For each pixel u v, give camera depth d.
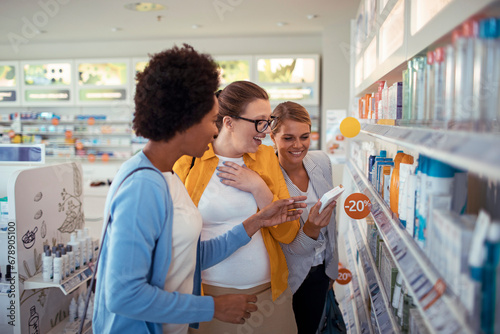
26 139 7.51
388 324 1.64
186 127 1.19
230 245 1.53
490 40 0.77
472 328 0.73
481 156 0.61
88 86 7.17
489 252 0.74
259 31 6.59
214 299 1.24
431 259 1.03
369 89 3.05
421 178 1.16
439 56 1.02
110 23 5.94
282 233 1.74
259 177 1.68
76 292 3.31
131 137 7.38
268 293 1.73
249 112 1.61
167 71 1.14
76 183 3.26
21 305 2.63
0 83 7.34
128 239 1.08
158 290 1.12
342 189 1.63
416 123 1.23
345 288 3.45
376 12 2.36
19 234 2.59
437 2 1.17
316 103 6.76
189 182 1.69
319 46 7.01
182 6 5.04
